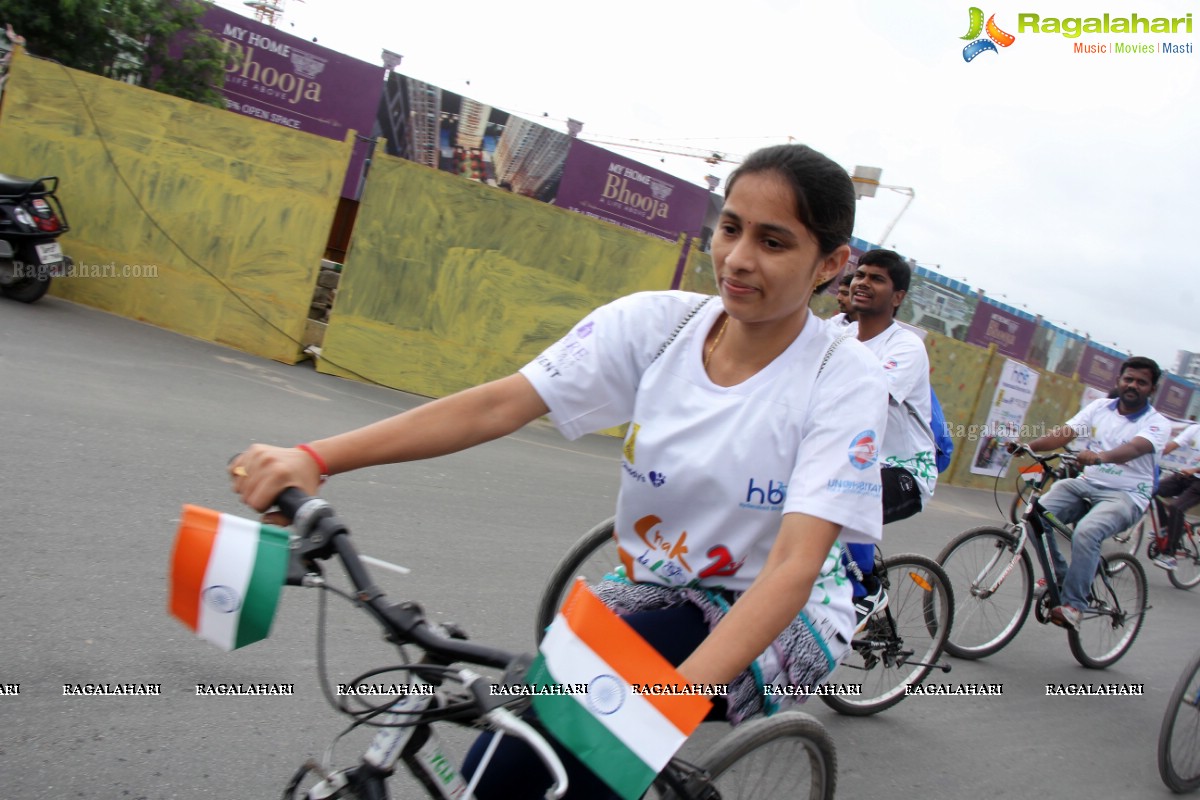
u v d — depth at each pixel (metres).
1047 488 5.69
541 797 1.89
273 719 3.02
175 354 8.37
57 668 3.00
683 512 2.05
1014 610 5.45
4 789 2.42
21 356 6.69
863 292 4.04
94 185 9.52
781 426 1.94
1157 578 10.12
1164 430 5.32
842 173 1.84
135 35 12.66
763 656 2.07
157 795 2.54
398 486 5.90
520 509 6.13
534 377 2.04
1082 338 19.53
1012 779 3.89
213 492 4.84
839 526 1.83
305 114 14.37
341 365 9.75
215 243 9.58
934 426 4.05
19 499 4.17
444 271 9.96
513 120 15.10
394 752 1.67
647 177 15.48
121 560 3.82
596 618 1.54
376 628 3.79
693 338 2.05
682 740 1.54
